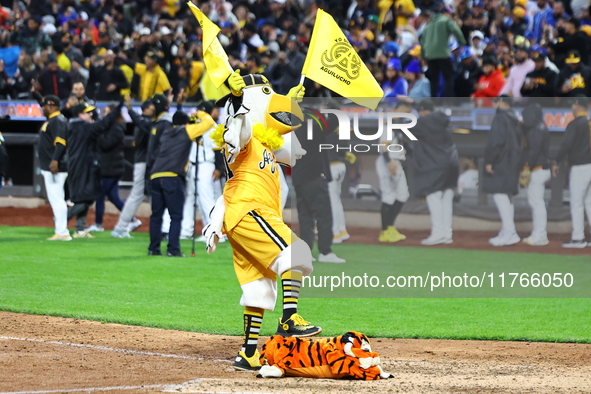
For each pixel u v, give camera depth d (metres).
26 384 14.55
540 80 40.03
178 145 32.62
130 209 39.09
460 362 17.36
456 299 26.44
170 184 32.97
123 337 19.67
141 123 36.97
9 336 19.39
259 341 19.59
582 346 19.53
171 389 14.12
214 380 14.91
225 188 16.27
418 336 20.66
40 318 21.91
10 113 51.19
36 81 50.81
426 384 14.72
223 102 17.11
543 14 47.97
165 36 51.00
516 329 21.67
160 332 20.47
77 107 38.03
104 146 40.16
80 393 13.81
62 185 37.94
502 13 47.88
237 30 51.00
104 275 29.19
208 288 27.23
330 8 51.16
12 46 57.28
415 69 46.41
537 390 14.35
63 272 29.59
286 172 37.03
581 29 43.75
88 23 61.31
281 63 46.16
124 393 13.82
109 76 49.84
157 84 49.12
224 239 39.50
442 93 43.06
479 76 44.12
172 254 33.84
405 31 50.22
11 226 43.34
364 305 24.98
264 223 15.50
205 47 17.11
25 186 50.94
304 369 15.23
